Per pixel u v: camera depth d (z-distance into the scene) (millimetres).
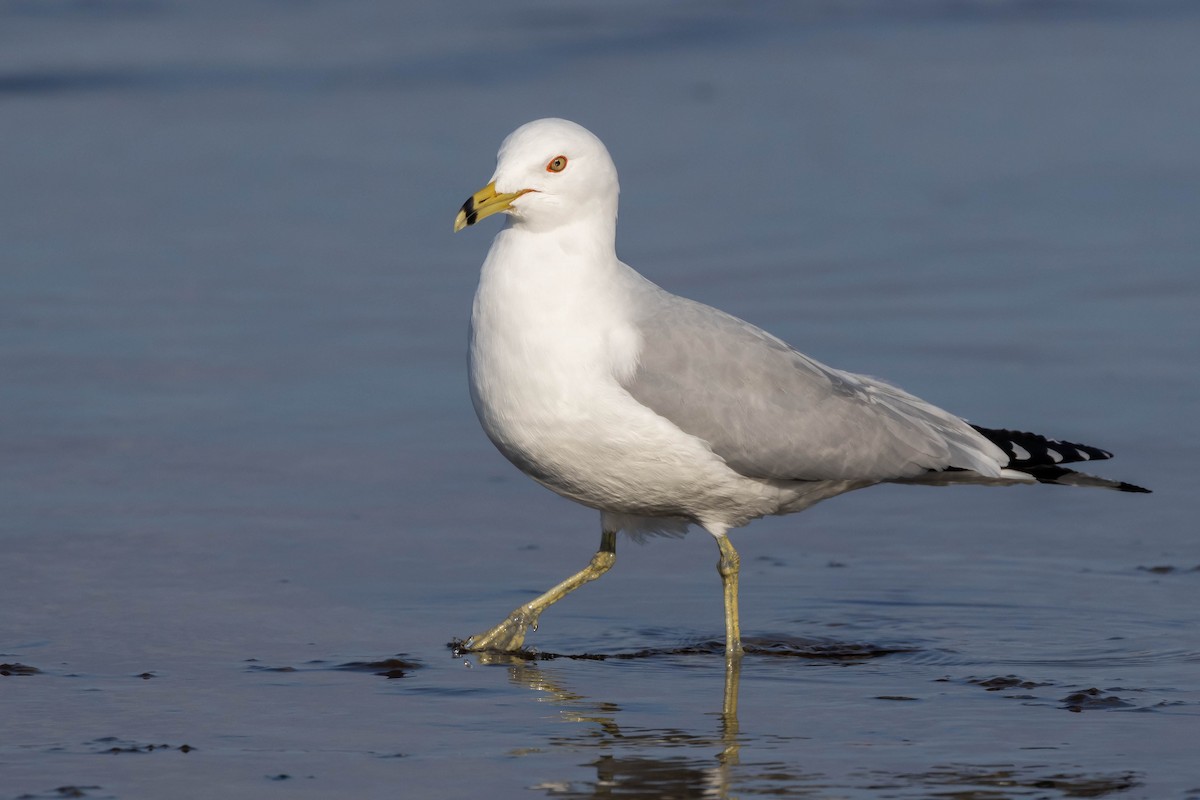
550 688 9812
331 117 28734
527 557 12648
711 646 10766
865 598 11664
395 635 10867
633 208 23266
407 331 18641
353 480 14336
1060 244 21516
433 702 9500
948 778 8258
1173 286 19781
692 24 35875
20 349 17688
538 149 10578
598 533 13297
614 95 30078
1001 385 16516
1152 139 26641
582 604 11719
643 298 10852
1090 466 14516
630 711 9367
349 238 22234
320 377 17156
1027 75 31250
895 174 25000
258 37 34594
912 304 19172
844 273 20359
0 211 23156
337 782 8188
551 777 8273
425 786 8148
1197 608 11281
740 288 19719
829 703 9500
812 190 24141
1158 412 15812
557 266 10617
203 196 24141
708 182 24578
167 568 12047
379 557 12516
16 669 9875
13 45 33281
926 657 10430
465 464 14875
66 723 8992
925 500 14062
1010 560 12445
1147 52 32812
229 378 17047
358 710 9320
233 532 12930
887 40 34500
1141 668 10086
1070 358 17344
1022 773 8320
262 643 10578
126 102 29641
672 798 8023
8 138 27219
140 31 34688
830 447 10844
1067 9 36969
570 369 10484
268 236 22281
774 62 32719
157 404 16188
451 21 36281
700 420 10578
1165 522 13266
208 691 9594
